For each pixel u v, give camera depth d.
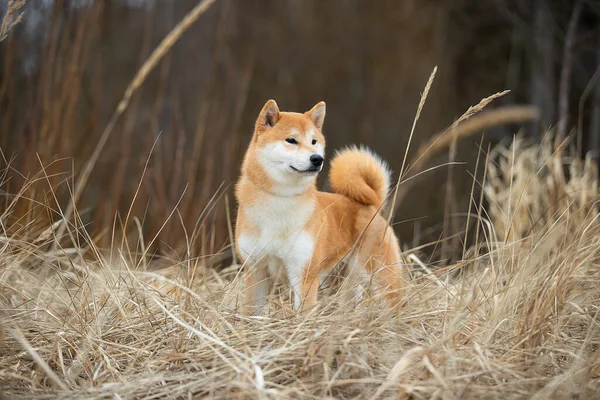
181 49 28.62
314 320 8.77
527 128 29.67
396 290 9.53
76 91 14.99
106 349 8.77
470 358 8.15
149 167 16.94
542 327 8.56
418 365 7.80
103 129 19.34
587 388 7.47
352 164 12.16
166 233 14.97
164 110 25.30
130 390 7.59
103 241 14.38
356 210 11.98
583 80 29.28
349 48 40.38
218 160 18.33
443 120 35.72
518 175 14.61
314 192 11.14
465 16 35.62
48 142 14.41
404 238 29.62
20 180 14.19
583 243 9.89
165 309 8.51
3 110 15.09
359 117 37.84
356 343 8.14
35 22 17.30
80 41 15.02
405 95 38.09
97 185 18.97
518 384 7.64
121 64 30.89
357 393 7.67
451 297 10.06
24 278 11.03
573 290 9.45
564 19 29.64
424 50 38.25
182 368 8.28
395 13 39.72
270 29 38.97
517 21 30.58
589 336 8.70
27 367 8.35
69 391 7.53
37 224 13.25
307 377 7.79
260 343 8.46
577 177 14.86
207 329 8.32
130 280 9.95
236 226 11.19
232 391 7.44
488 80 34.88
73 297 10.20
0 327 8.23
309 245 10.79
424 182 31.72
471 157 32.03
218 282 12.09
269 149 10.81
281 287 11.66
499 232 13.83
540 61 30.16
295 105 35.66
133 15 32.41
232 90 22.12
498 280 9.86
